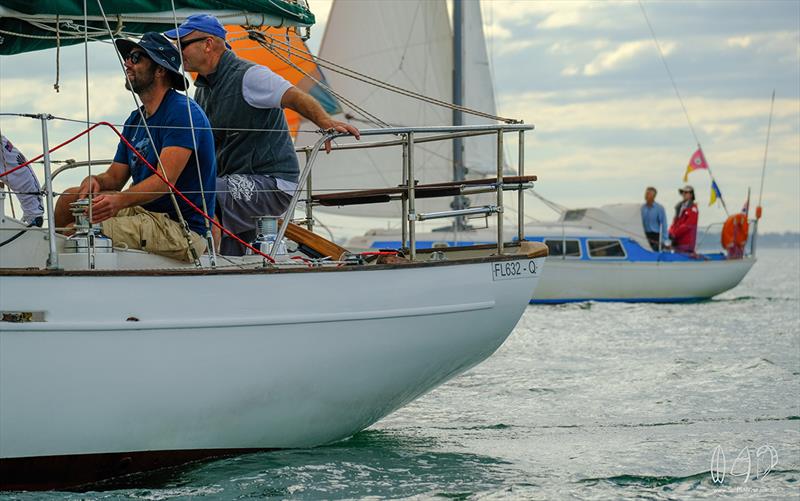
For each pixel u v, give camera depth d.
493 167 35.78
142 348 8.18
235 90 10.14
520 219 10.64
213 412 8.70
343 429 9.83
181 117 9.01
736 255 36.47
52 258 7.96
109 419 8.30
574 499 8.88
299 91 9.88
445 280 9.49
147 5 9.78
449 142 34.53
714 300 36.03
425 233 33.47
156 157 8.99
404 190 9.98
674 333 23.27
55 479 8.42
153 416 8.45
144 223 8.80
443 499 8.70
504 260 9.91
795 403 13.62
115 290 8.03
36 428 8.11
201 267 8.77
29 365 7.90
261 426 9.08
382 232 33.38
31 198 9.47
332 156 33.25
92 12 9.45
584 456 10.38
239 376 8.63
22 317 7.82
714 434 11.55
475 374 16.36
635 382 15.47
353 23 34.03
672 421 12.41
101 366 8.09
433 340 9.55
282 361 8.77
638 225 35.78
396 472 9.48
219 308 8.39
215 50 10.20
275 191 10.12
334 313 8.88
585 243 35.09
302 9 11.12
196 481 8.78
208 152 9.16
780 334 22.95
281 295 8.63
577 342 21.25
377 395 9.63
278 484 8.80
